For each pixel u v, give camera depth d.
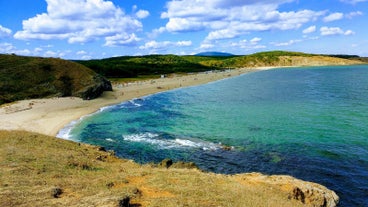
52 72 90.94
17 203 15.09
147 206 16.44
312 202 23.28
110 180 20.91
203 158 37.88
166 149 41.44
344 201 27.25
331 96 84.69
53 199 16.06
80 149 32.28
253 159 37.19
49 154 26.94
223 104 76.75
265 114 62.19
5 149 27.19
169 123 56.31
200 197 18.88
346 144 41.19
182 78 155.12
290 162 35.88
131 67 185.25
